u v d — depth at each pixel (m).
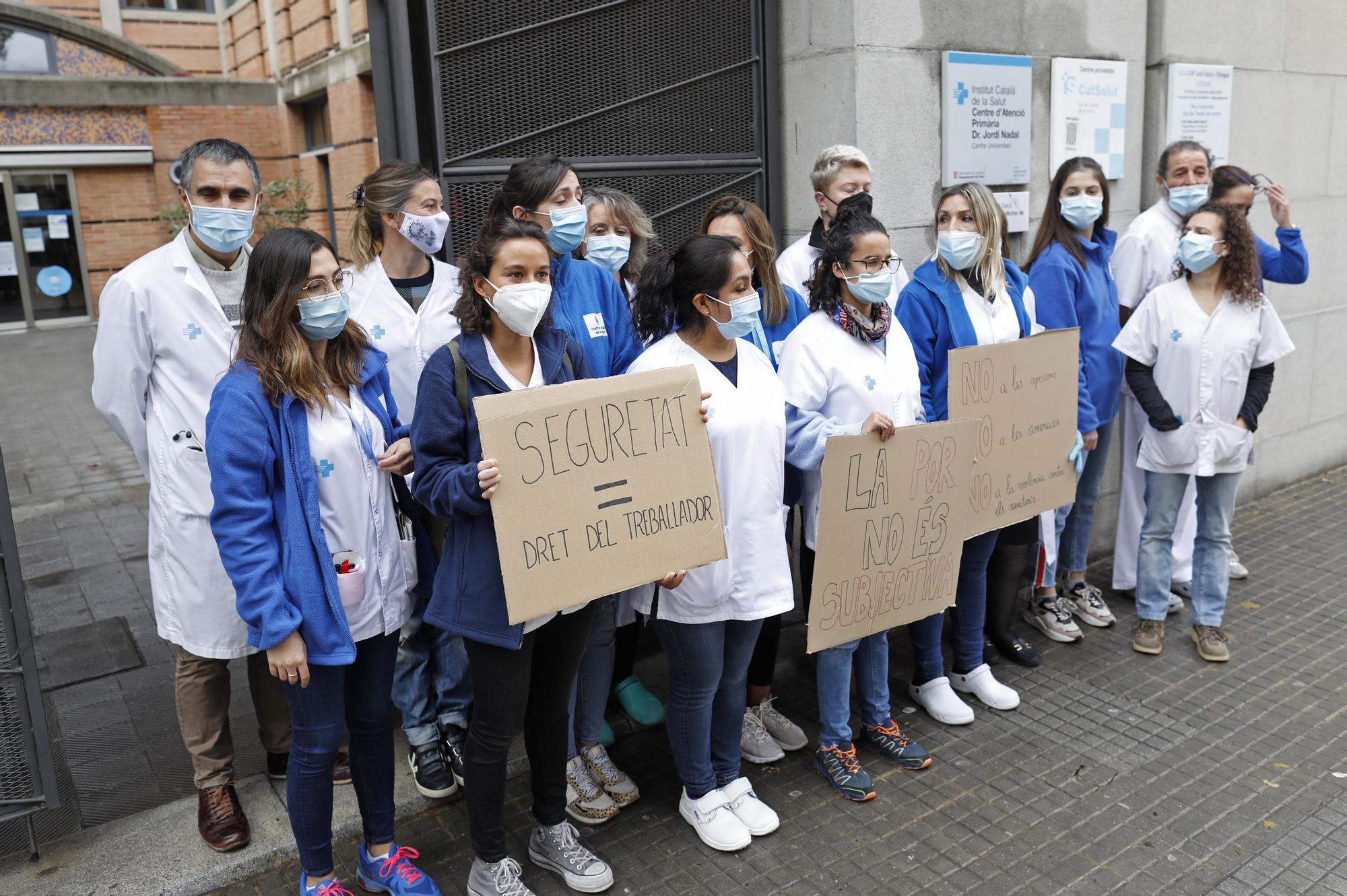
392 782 2.60
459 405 2.32
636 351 3.05
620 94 3.82
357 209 3.00
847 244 2.90
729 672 2.88
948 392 3.29
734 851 2.84
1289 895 2.62
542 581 2.28
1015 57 4.37
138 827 2.92
